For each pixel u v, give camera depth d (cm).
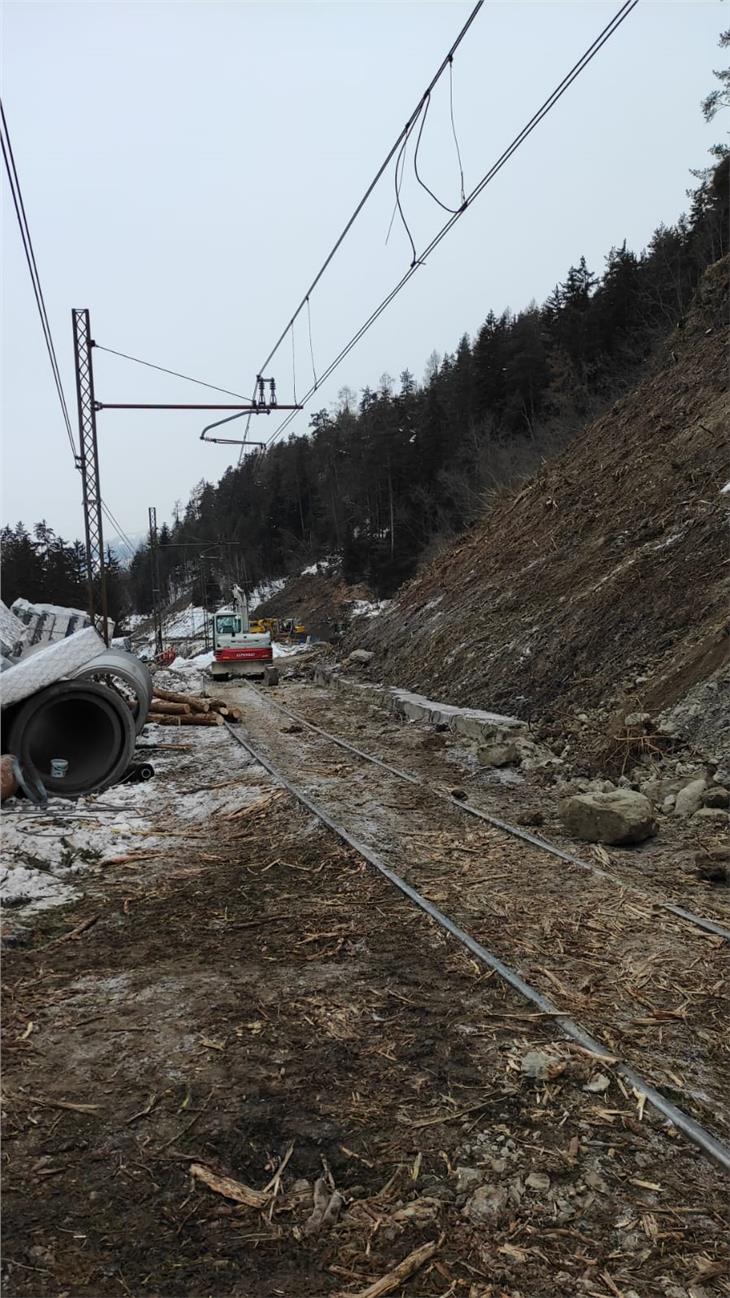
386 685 2047
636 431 1934
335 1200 311
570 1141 348
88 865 746
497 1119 362
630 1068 399
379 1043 424
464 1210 310
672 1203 314
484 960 517
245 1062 407
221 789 1039
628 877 676
